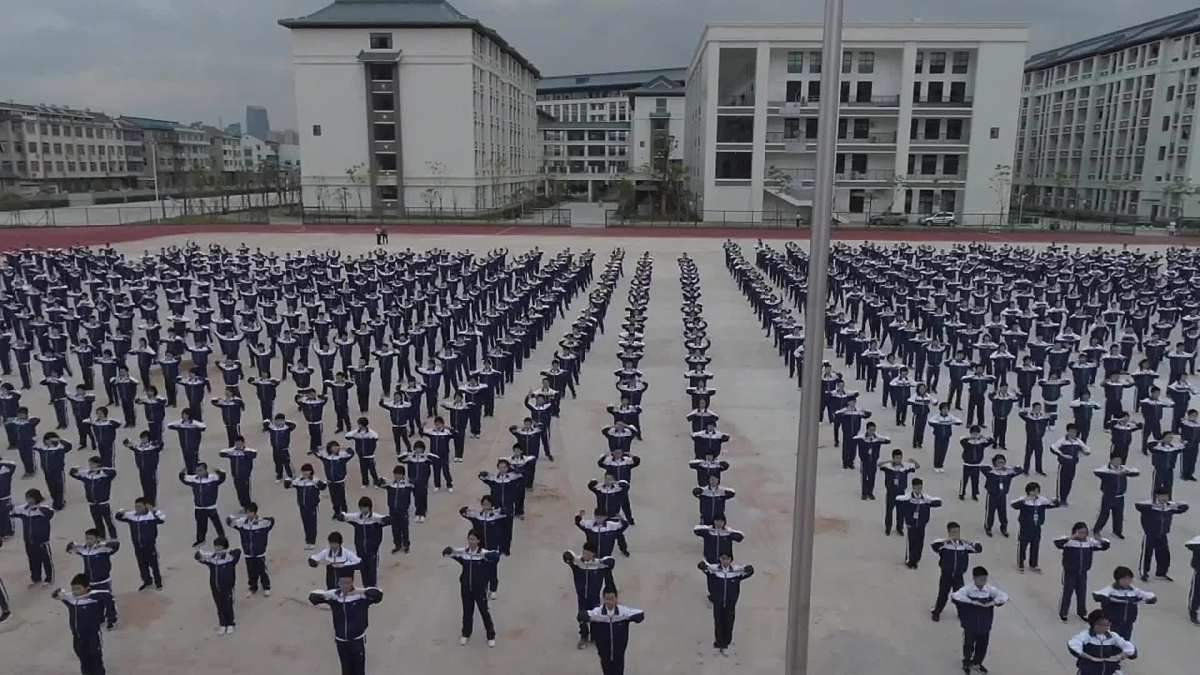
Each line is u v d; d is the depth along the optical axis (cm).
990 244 6328
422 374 2384
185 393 2403
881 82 8262
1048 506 1492
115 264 4222
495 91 10069
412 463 1692
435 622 1357
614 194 13388
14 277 4006
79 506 1775
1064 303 3562
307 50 8831
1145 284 3844
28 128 11381
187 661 1245
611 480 1584
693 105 10631
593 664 1251
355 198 9125
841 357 3080
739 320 3781
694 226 8125
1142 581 1486
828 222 902
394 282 3838
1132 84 9212
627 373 2298
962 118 8256
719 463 1675
